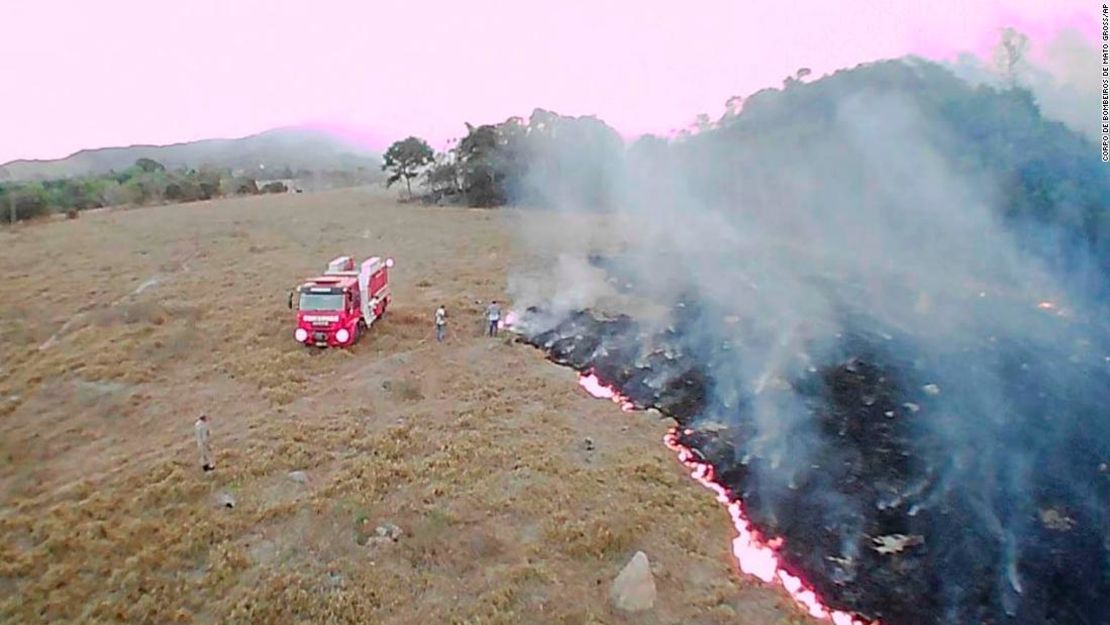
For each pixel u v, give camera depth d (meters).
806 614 11.86
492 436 17.42
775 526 14.45
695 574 12.52
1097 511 14.95
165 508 13.99
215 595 11.61
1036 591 12.67
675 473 16.19
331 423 17.91
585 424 18.61
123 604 11.32
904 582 12.89
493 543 12.99
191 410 18.91
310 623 10.92
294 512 13.88
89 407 19.22
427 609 11.29
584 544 12.98
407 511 13.99
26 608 11.24
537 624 10.97
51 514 13.82
